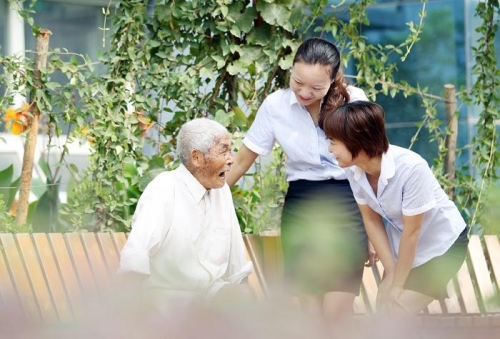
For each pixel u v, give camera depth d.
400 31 10.88
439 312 6.32
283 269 6.00
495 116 7.52
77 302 2.10
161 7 6.55
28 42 10.14
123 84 6.47
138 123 6.68
